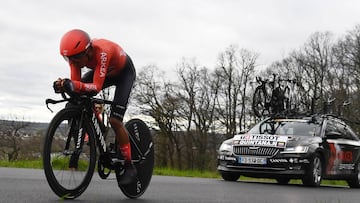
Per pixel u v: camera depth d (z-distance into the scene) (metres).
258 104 15.91
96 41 4.95
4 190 5.36
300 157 9.80
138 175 5.57
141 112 49.19
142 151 5.62
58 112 4.60
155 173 13.24
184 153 50.62
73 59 4.73
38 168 10.80
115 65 5.04
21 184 6.19
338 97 45.38
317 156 10.12
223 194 6.68
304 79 51.06
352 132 12.09
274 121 11.22
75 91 4.59
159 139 48.62
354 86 46.22
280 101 15.61
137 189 5.55
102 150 5.00
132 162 5.38
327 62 50.28
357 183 11.68
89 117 4.86
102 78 4.86
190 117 51.09
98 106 4.95
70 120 4.72
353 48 47.00
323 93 48.88
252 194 6.94
